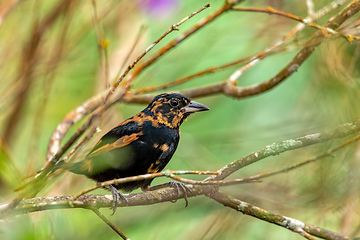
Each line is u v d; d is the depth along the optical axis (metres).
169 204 12.68
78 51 13.21
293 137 12.45
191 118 14.48
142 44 13.58
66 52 12.37
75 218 10.96
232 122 14.50
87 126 6.49
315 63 11.76
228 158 13.71
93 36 13.54
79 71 13.69
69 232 9.96
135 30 13.52
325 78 11.29
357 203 10.62
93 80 13.65
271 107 14.46
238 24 13.95
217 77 14.86
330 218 11.41
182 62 14.39
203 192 7.69
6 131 12.71
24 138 13.16
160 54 8.79
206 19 8.77
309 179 11.51
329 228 11.35
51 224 8.64
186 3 14.27
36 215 8.59
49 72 12.09
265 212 7.19
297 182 11.62
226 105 14.66
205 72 9.62
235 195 11.88
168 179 13.70
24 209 6.70
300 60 9.95
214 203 12.45
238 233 12.10
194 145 13.60
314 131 11.73
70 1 12.23
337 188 10.98
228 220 12.13
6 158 8.73
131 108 13.77
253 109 14.60
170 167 13.44
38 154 11.06
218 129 14.41
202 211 12.62
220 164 13.39
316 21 9.66
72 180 11.08
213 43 14.07
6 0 11.53
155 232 12.36
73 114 10.49
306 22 8.18
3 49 12.17
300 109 13.32
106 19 13.37
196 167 13.34
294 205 11.38
